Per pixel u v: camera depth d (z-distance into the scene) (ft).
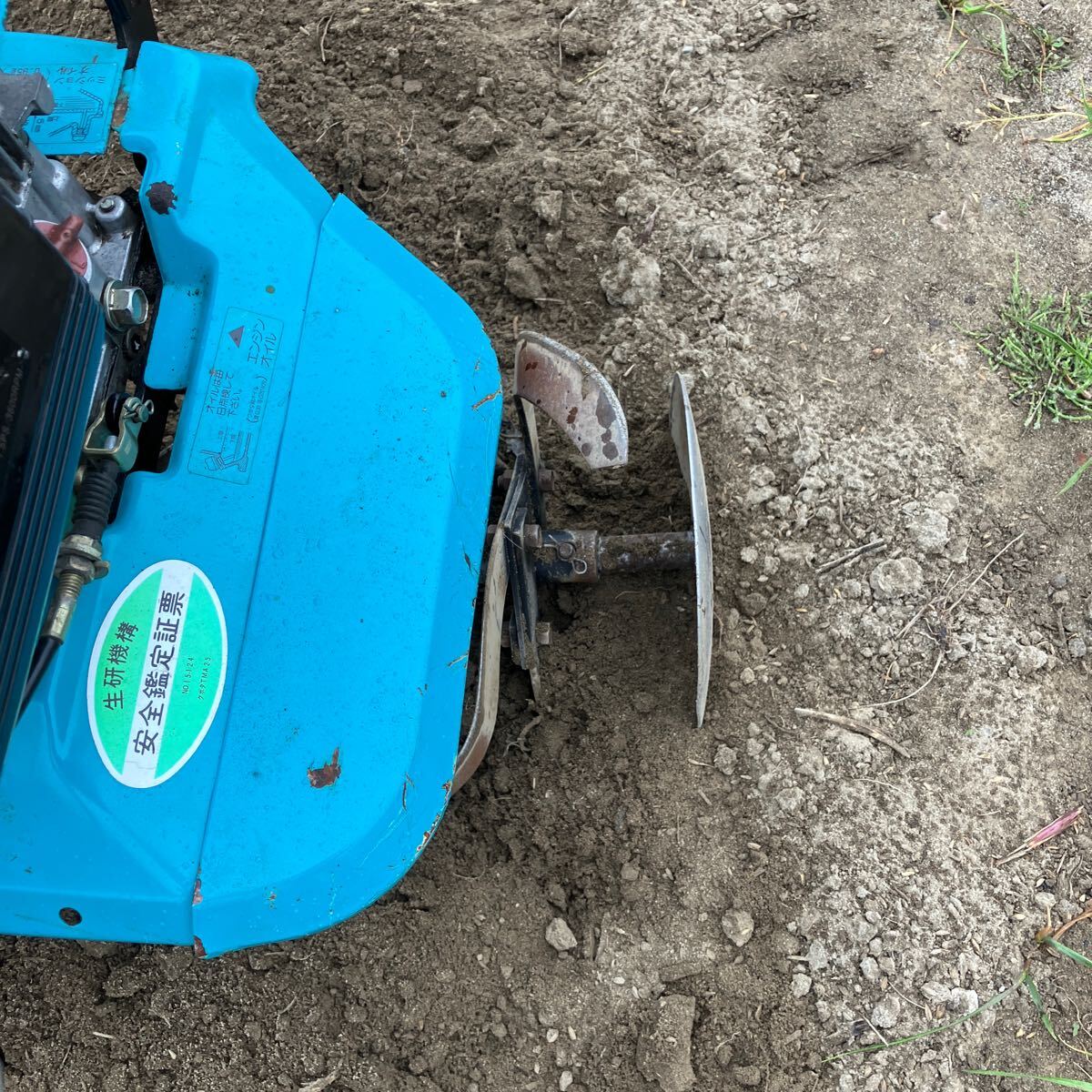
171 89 6.05
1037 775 6.57
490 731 5.45
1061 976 6.15
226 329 5.69
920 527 7.10
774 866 6.40
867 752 6.59
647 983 6.21
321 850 4.89
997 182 8.20
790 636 6.97
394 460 5.49
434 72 8.86
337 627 5.17
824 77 8.59
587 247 8.09
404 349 5.74
